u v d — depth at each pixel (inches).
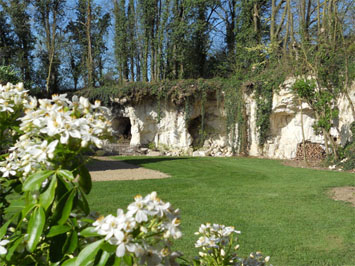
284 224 237.6
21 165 54.8
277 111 778.2
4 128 63.6
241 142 840.3
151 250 44.5
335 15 647.8
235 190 365.1
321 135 739.4
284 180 440.8
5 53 983.0
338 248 192.7
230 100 852.6
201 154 871.7
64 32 1119.6
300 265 167.6
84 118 51.9
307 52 688.4
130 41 1034.7
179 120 896.3
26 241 50.1
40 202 48.4
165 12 985.5
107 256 44.8
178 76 1048.8
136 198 45.8
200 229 83.2
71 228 49.6
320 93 640.4
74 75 1101.7
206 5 1060.5
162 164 621.3
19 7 1009.5
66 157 51.3
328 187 383.6
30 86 948.6
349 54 640.4
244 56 942.4
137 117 901.2
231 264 80.8
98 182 400.8
